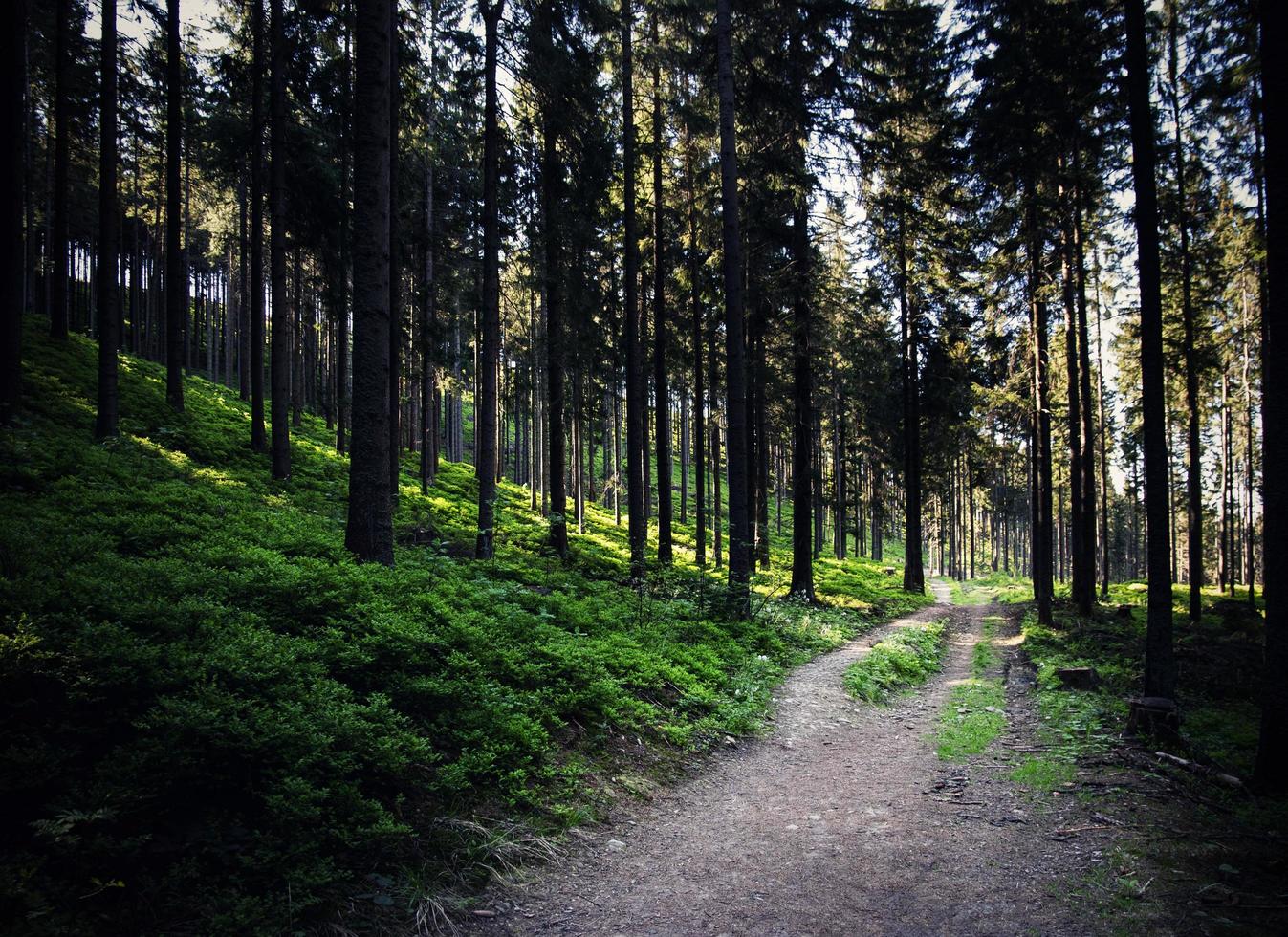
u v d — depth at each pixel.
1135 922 4.14
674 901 4.56
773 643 13.00
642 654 9.83
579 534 28.41
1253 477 35.59
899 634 16.94
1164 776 6.88
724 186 14.37
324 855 4.25
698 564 24.77
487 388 15.43
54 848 3.51
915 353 25.72
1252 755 7.93
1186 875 4.74
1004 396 24.47
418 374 24.88
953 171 13.46
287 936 3.60
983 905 4.45
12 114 13.80
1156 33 13.33
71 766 3.98
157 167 34.56
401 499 20.98
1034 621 21.19
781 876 4.94
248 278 35.25
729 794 6.73
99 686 4.49
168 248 20.08
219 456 17.92
